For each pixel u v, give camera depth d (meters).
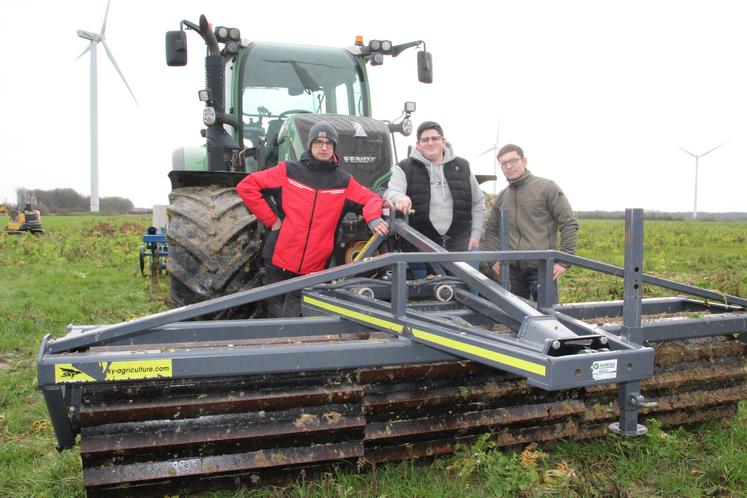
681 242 20.86
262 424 2.60
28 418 3.71
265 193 3.75
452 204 4.34
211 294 4.24
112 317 6.43
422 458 2.91
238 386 2.60
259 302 4.39
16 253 13.64
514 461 2.85
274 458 2.61
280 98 5.59
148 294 8.02
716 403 3.34
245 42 5.57
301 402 2.65
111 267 11.53
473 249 4.32
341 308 3.23
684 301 3.79
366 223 4.12
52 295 7.73
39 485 2.86
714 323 3.21
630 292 2.60
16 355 5.12
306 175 3.69
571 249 4.41
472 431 2.94
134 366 2.42
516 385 2.96
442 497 2.68
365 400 2.76
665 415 3.28
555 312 2.84
